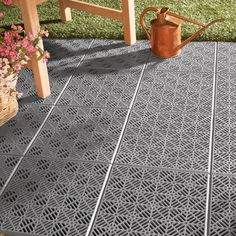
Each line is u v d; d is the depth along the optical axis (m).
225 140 2.38
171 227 1.94
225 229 1.91
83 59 3.20
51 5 4.01
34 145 2.46
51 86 2.94
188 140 2.40
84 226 1.98
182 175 2.19
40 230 1.98
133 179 2.19
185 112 2.61
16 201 2.12
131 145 2.40
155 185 2.15
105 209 2.05
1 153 2.42
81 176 2.23
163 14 3.02
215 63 3.03
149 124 2.54
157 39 3.08
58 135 2.52
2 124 2.62
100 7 3.36
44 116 2.67
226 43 3.24
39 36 2.57
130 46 3.31
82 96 2.82
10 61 2.44
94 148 2.40
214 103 2.66
